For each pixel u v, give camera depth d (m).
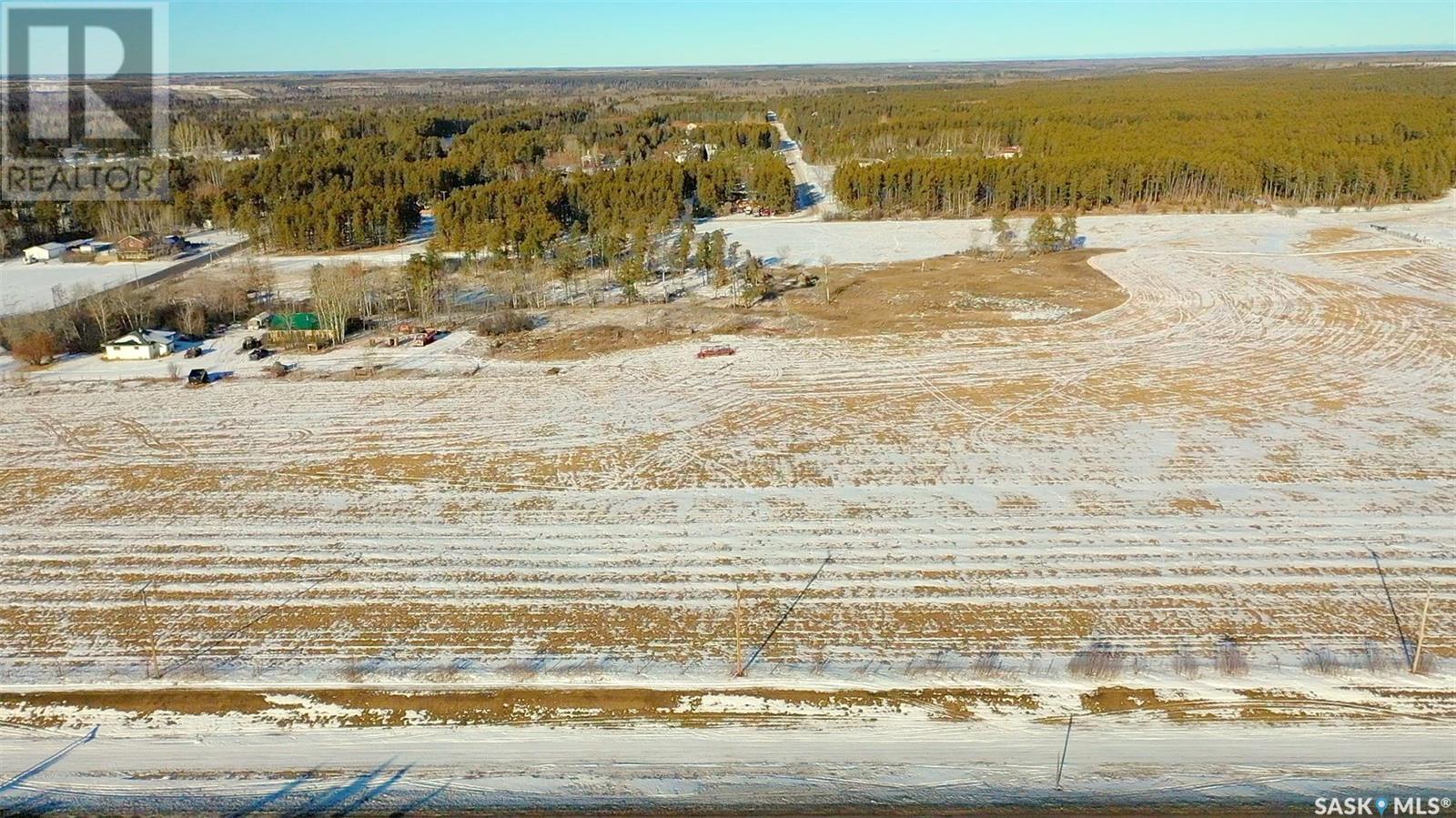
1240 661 27.80
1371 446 42.94
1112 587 32.00
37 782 23.89
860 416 48.19
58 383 55.34
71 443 46.19
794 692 26.97
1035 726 25.39
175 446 45.72
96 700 26.92
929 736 25.12
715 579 33.09
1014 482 40.19
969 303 68.62
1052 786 23.31
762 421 47.81
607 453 44.31
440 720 26.05
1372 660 27.78
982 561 33.84
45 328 61.38
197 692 27.20
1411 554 33.66
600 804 23.06
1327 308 65.38
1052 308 66.69
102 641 29.70
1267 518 36.50
